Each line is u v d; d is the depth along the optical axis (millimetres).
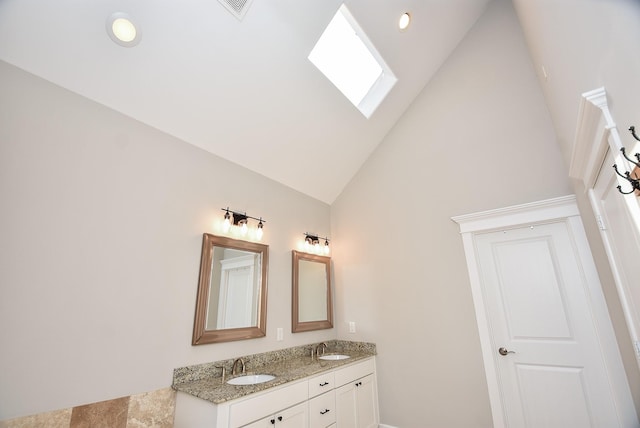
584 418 2234
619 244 1607
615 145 1217
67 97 1763
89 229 1744
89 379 1631
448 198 3074
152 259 2010
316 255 3459
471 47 3283
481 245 2871
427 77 3430
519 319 2586
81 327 1639
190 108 2217
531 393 2441
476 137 3047
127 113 2016
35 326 1490
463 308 2768
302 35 2270
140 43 1802
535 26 2170
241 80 2273
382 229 3438
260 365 2568
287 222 3205
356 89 3141
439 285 2934
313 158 3240
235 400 1755
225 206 2574
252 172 2896
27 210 1537
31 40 1580
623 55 1014
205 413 1736
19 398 1405
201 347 2191
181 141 2322
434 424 2713
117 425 1698
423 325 2943
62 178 1681
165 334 1998
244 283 2605
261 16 2029
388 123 3529
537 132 2750
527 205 2574
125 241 1892
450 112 3262
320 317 3336
